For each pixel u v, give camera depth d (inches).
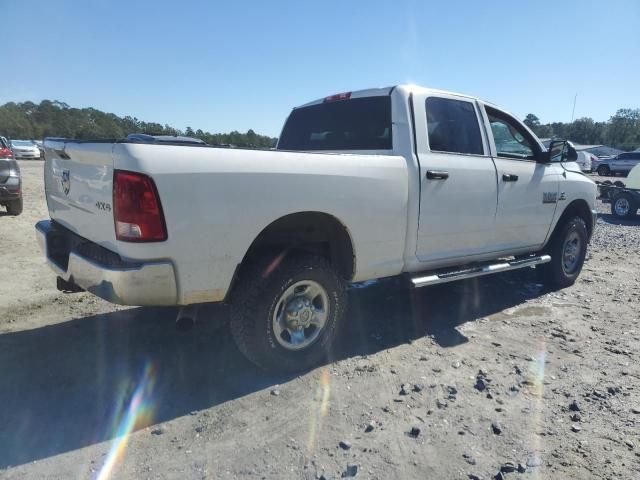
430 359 147.0
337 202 131.2
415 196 150.6
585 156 1337.4
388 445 104.1
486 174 172.6
